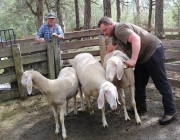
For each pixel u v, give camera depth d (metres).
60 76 3.88
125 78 3.55
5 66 4.91
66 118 4.16
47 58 5.43
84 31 6.21
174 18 18.36
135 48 3.05
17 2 15.89
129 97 4.84
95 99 4.90
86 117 4.14
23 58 5.09
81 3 18.17
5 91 5.05
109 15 8.66
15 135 3.74
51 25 5.45
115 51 4.07
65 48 6.04
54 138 3.56
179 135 3.34
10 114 4.48
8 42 6.61
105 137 3.45
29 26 21.45
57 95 3.41
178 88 5.08
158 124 3.66
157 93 4.89
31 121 4.16
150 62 3.42
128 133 3.50
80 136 3.54
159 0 11.86
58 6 12.02
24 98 5.14
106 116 4.09
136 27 3.33
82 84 3.82
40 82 3.30
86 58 4.25
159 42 3.45
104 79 3.40
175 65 4.80
